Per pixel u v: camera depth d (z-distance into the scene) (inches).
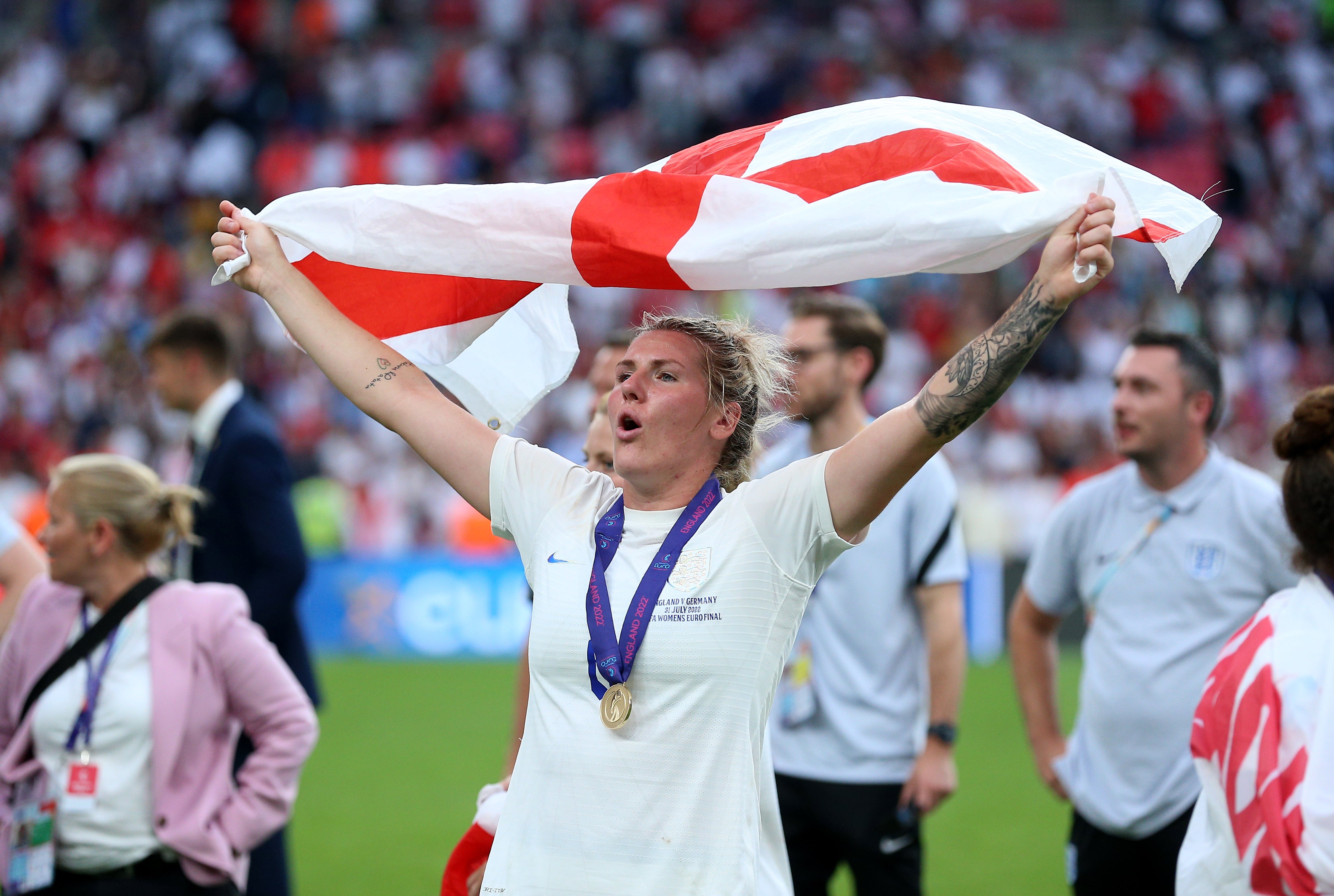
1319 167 2817.4
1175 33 2992.1
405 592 1706.4
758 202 296.2
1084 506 511.5
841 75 2839.6
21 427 2217.0
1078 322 2331.4
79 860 429.1
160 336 613.0
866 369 539.2
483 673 1550.2
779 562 295.7
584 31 3043.8
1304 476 326.3
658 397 306.5
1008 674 1549.0
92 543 441.1
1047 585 524.1
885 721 517.0
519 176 2711.6
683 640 287.7
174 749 433.4
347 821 903.1
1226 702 321.4
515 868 290.7
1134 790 473.4
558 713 295.1
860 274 288.4
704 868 279.3
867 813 512.1
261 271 333.4
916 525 524.1
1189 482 484.1
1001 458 2065.7
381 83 2768.2
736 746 287.0
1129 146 2763.3
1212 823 327.3
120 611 443.2
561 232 309.4
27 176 2694.4
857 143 301.3
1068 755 506.3
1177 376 477.4
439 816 916.0
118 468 450.3
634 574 299.9
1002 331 276.7
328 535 1839.3
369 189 328.8
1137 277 2442.2
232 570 600.4
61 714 433.4
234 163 2669.8
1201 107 2829.7
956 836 868.0
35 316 2433.6
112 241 2571.4
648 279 307.1
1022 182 282.5
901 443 285.6
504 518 325.4
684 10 3058.6
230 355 624.7
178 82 2817.4
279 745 454.3
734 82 2856.8
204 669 447.8
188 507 470.9
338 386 333.4
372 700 1359.5
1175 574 477.1
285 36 2972.4
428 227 320.2
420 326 353.1
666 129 2800.2
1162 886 471.8
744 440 327.3
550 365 355.9
